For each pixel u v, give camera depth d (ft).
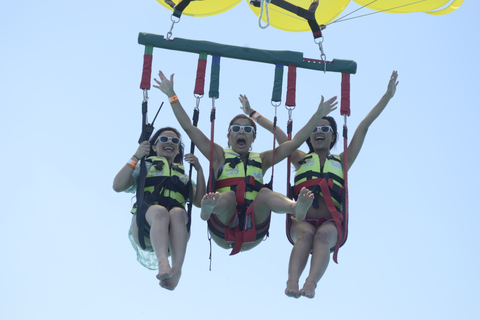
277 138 91.40
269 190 82.79
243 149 86.58
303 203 75.20
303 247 81.51
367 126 87.81
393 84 87.86
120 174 82.58
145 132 83.92
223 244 85.46
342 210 84.48
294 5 86.53
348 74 89.56
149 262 86.22
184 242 79.46
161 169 85.20
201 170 85.35
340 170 87.81
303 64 88.94
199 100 86.22
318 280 79.05
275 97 87.86
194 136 84.99
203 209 76.64
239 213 83.15
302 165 88.33
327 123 89.81
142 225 80.59
